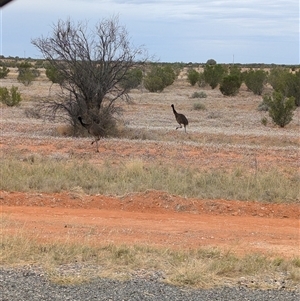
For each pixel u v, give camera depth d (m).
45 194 21.55
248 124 52.66
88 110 41.03
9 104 64.31
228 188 22.66
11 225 16.83
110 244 14.34
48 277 11.75
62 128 41.81
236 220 19.20
